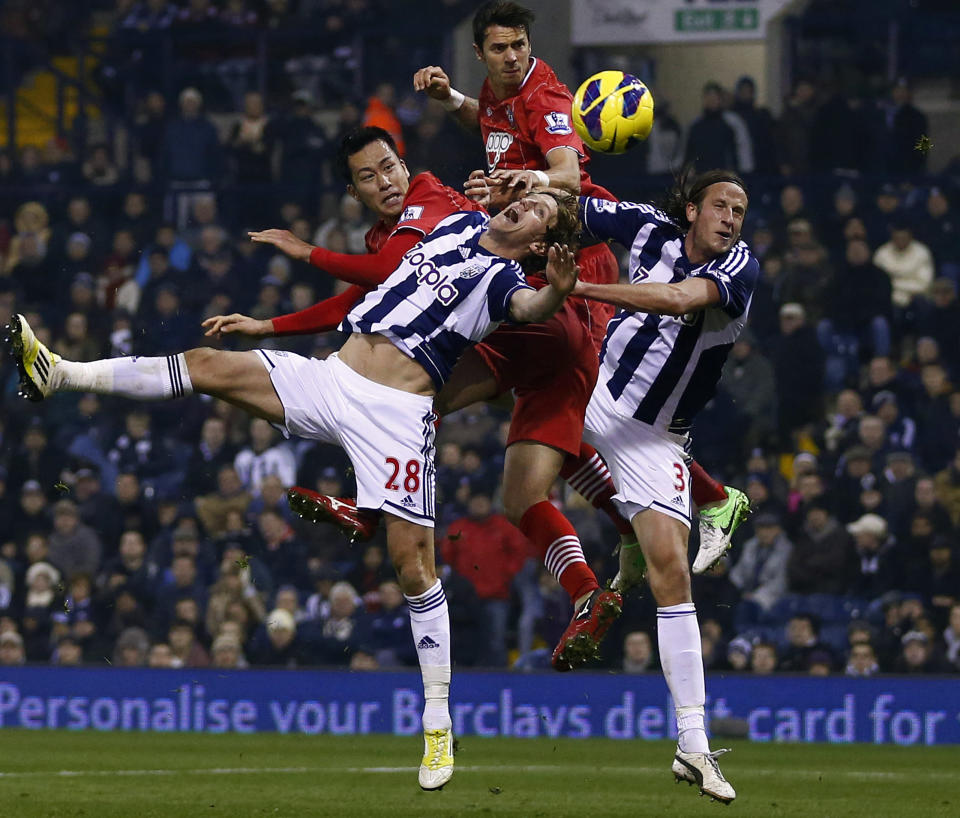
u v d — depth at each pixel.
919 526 17.36
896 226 21.48
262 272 22.44
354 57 25.08
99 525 19.25
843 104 22.48
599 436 9.17
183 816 8.35
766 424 19.72
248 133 24.11
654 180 22.69
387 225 9.54
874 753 14.07
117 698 16.64
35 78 27.38
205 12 25.84
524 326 8.95
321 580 17.72
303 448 19.95
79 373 8.24
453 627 17.20
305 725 16.25
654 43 23.17
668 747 14.66
